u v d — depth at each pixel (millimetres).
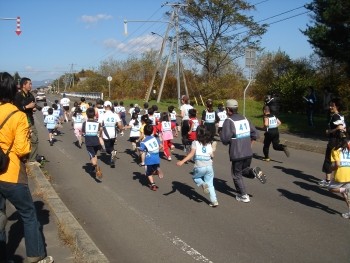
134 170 10453
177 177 9523
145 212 6828
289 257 4973
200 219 6441
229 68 44281
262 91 40094
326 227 6039
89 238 5215
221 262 4852
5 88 4219
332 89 26156
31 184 8086
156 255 5090
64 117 25609
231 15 40500
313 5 19297
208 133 6949
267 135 11305
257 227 6051
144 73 58250
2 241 4293
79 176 9703
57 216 6020
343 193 6395
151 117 11812
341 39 17891
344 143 6363
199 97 41000
